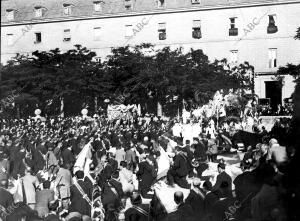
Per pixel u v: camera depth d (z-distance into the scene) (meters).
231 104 50.53
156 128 43.56
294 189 9.86
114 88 67.88
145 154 22.05
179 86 63.28
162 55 66.62
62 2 90.00
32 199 16.50
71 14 87.81
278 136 18.25
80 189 14.88
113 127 45.78
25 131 34.28
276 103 77.69
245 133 34.41
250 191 11.71
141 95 66.50
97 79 66.62
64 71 66.44
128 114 57.94
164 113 65.62
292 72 60.03
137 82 65.06
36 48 89.69
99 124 47.62
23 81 66.19
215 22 80.19
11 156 23.67
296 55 76.19
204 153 26.05
